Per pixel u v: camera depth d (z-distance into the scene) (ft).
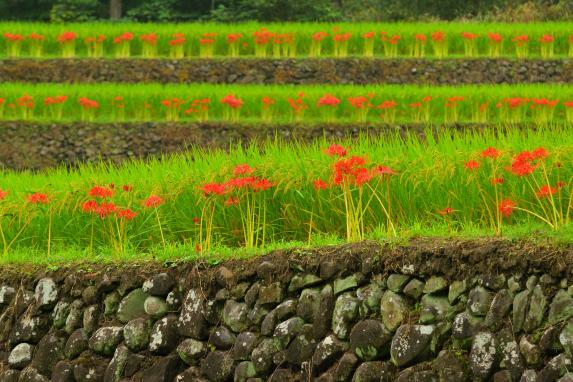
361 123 98.63
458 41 129.90
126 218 50.34
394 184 52.21
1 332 48.14
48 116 106.42
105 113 106.42
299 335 39.70
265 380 40.47
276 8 179.93
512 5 171.63
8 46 131.95
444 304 36.65
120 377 43.60
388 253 38.37
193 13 192.13
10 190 61.57
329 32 132.05
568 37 128.47
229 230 54.90
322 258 39.99
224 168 54.54
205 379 42.09
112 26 139.44
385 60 122.21
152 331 43.45
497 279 35.47
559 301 33.94
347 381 38.17
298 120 100.63
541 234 36.68
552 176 49.21
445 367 35.83
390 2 180.65
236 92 106.42
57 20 181.88
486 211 50.11
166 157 99.25
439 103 102.12
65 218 57.88
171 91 106.83
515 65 120.78
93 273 45.73
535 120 96.43
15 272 48.62
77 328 45.70
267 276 41.32
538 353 33.88
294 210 54.24
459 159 51.72
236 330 41.65
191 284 43.19
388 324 37.58
